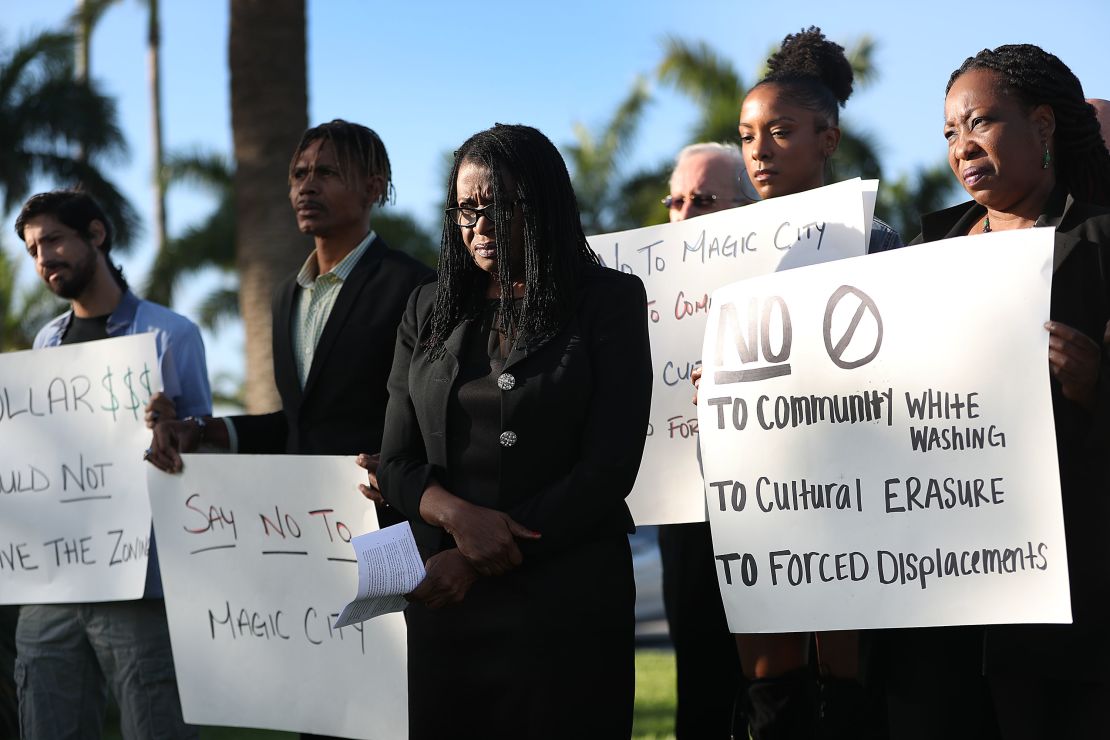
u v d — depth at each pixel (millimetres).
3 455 4223
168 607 3695
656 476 3699
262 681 3541
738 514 2949
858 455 2832
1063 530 2619
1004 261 2729
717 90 22234
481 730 2834
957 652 2916
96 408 4129
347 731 3381
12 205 23328
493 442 2824
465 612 2854
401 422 3035
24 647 4223
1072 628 2660
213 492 3639
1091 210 2811
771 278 2975
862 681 3215
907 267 2816
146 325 4301
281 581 3527
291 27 9734
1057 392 2762
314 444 3678
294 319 3916
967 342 2740
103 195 23875
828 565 2840
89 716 4238
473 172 2891
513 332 2863
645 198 24859
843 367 2859
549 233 2869
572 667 2773
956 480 2732
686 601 4234
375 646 3346
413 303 3162
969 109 2906
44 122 23000
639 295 2920
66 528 4129
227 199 26359
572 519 2725
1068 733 2707
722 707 4223
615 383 2812
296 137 9719
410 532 2670
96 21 30750
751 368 2963
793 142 3746
